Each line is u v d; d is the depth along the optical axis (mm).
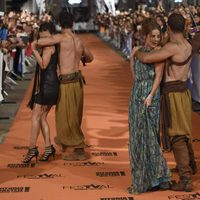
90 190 5828
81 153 7141
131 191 5656
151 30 5539
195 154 7297
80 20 48062
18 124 9547
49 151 7074
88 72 17344
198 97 11078
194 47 10008
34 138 6992
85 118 9844
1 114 10562
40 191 5812
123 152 7469
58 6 42188
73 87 6961
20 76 16156
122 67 18797
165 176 5637
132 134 5594
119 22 27094
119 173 6473
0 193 5758
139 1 31547
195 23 12070
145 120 5520
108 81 15188
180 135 5582
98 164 6891
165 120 5609
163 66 5512
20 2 31156
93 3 47812
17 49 15695
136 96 5551
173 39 5613
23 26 17078
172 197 5520
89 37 38688
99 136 8422
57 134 7160
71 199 5527
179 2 19344
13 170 6680
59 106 6996
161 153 5609
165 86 5609
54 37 6812
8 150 7691
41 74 6863
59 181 6180
